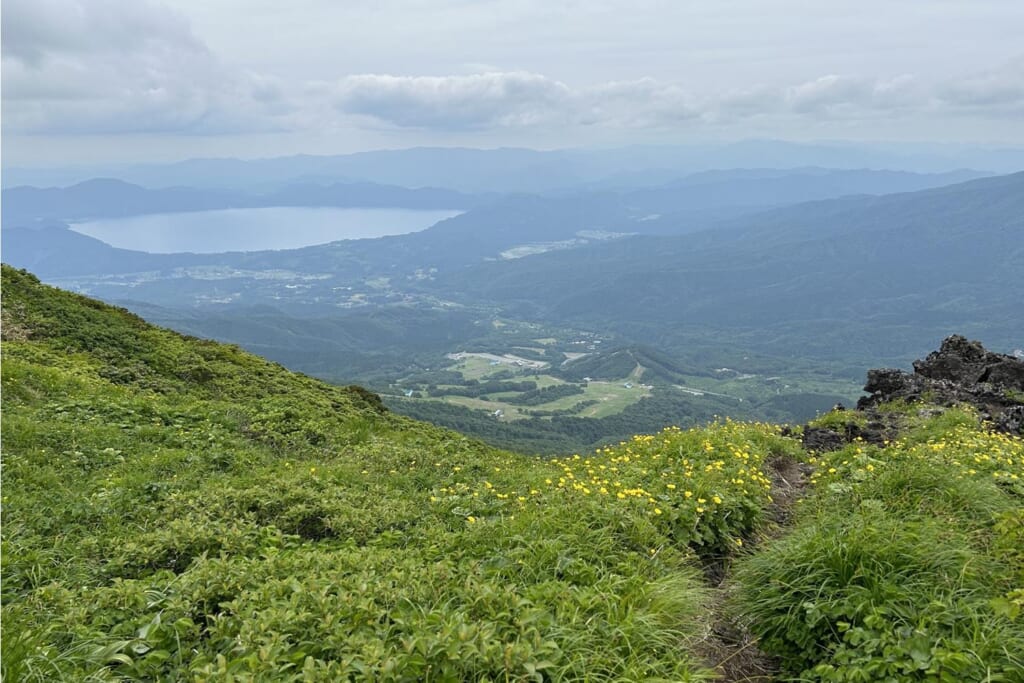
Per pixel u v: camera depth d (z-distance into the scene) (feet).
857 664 15.14
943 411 52.34
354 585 17.30
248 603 16.67
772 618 18.19
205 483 35.65
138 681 14.43
